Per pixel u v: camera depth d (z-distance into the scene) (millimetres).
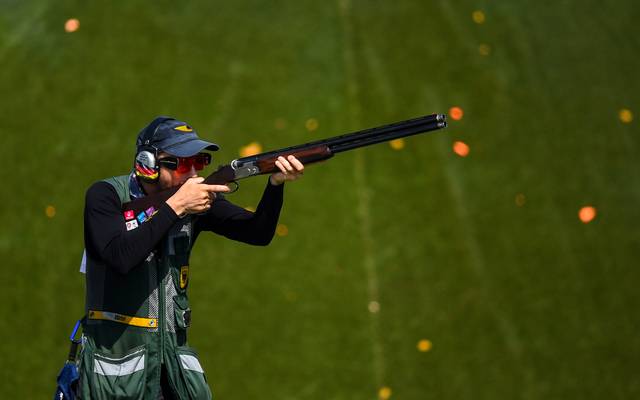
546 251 28516
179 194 13000
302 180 29453
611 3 37031
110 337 13547
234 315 26234
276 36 33438
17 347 25547
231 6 34500
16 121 30578
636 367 26047
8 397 24406
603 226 29453
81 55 32375
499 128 31562
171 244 13797
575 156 31266
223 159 29422
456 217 28938
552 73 33812
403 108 31281
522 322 26734
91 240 13266
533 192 29969
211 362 25078
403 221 28562
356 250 27781
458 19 34938
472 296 27109
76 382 13727
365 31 33875
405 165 30094
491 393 24891
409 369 25188
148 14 33844
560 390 25281
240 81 31859
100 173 29094
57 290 26797
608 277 28172
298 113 30922
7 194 28781
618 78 34125
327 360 25234
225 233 14656
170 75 31844
